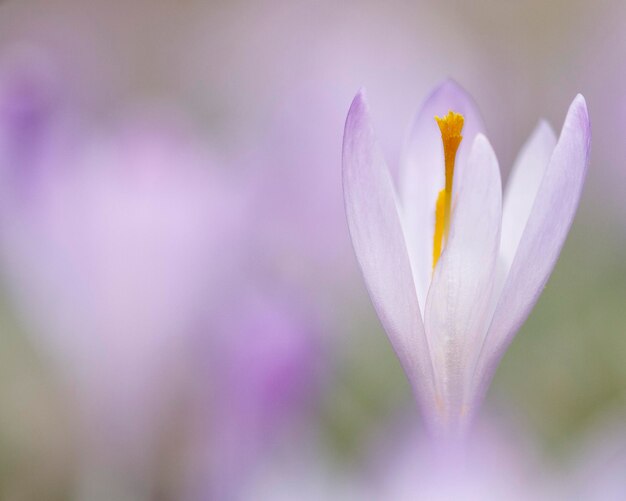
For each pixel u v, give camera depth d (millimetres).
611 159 533
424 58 618
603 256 497
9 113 373
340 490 332
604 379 401
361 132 299
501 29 864
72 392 373
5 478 375
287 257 407
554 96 661
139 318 368
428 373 309
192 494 357
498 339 306
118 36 868
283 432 343
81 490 369
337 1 723
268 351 346
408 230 331
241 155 429
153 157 374
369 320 417
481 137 302
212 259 372
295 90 516
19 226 374
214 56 759
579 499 326
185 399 364
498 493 319
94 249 371
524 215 322
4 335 389
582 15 818
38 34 838
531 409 387
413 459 320
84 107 674
